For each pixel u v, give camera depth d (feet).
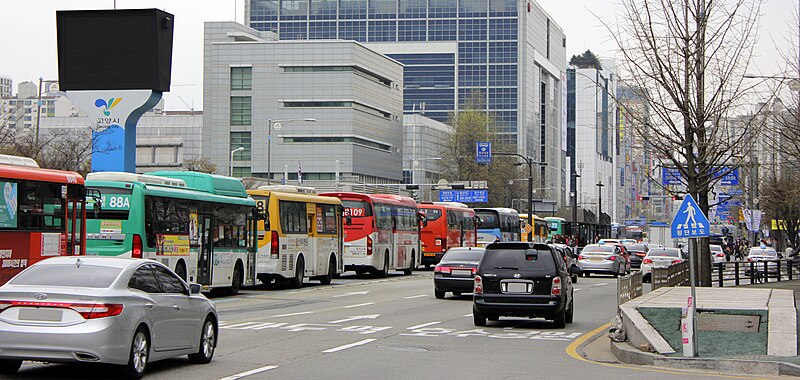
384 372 56.70
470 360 64.08
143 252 101.55
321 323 89.40
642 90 115.24
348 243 171.83
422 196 505.25
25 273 51.60
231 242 123.85
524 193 467.93
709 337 73.20
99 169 172.24
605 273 201.57
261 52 467.52
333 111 464.65
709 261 129.70
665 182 178.91
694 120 112.78
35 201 85.76
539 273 87.76
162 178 108.78
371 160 488.02
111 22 173.17
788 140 130.11
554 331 87.61
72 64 173.88
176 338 55.36
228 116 469.16
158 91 173.78
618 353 69.26
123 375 50.65
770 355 64.39
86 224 101.30
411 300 123.24
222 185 123.44
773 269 193.36
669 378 56.85
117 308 49.32
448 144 472.85
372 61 489.67
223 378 52.95
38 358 48.34
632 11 114.21
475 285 88.99
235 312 100.89
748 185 231.91
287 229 138.41
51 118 522.47
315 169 463.83
